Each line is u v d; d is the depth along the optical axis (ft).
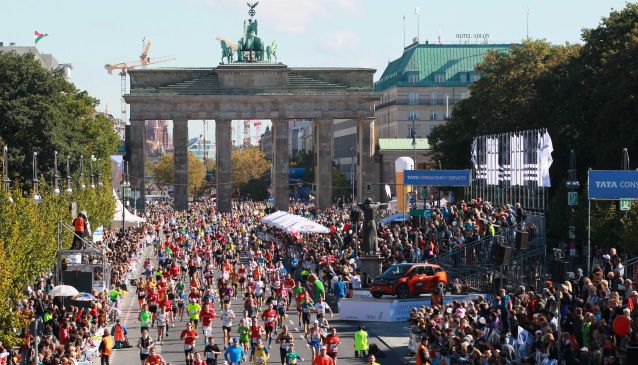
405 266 458.91
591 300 303.48
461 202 603.26
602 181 350.43
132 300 553.64
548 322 292.81
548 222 552.41
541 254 459.32
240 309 510.58
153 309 438.40
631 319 262.47
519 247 363.35
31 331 323.37
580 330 285.02
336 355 347.15
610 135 613.52
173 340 426.92
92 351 362.94
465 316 330.95
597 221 479.00
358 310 451.12
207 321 387.96
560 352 279.49
